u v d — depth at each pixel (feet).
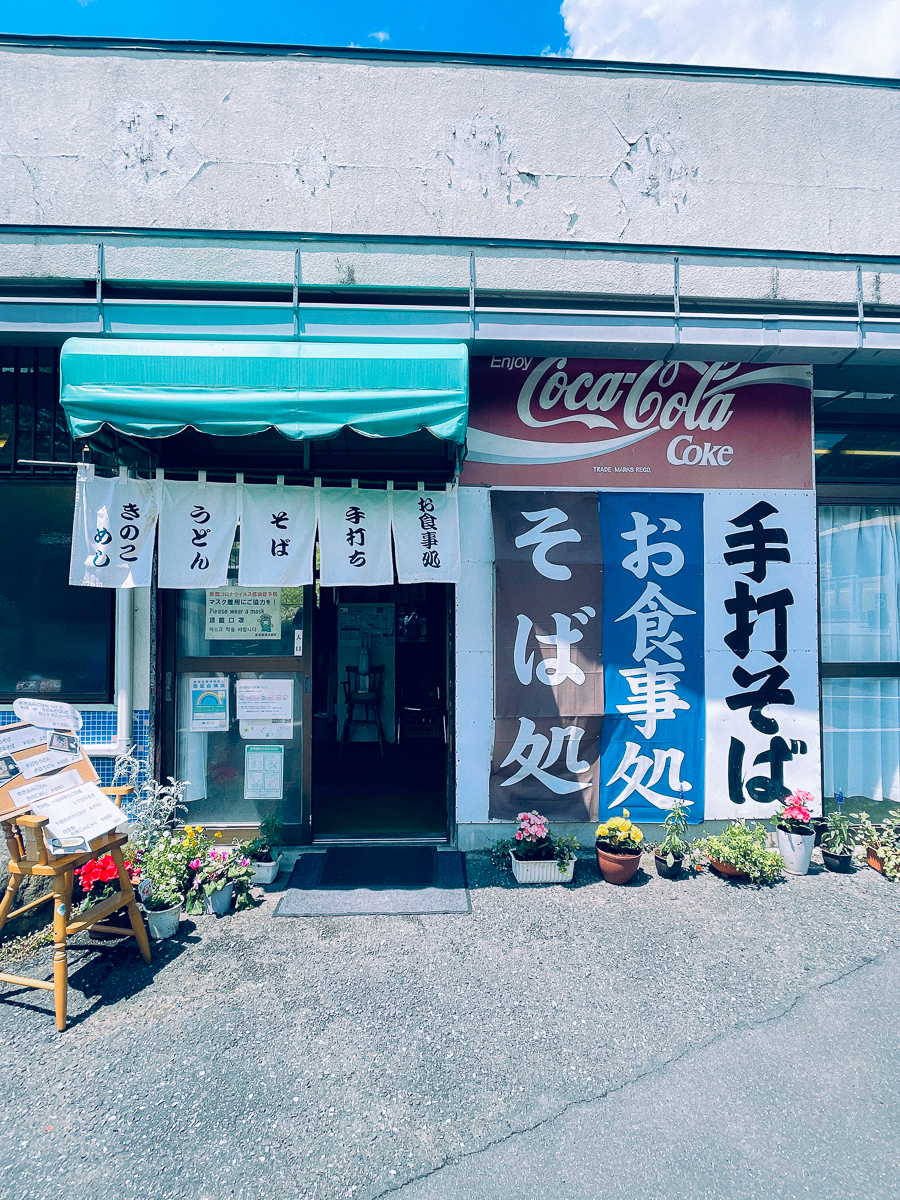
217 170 14.70
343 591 28.55
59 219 14.49
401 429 12.31
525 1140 7.46
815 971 10.76
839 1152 7.32
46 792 10.61
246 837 15.71
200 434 15.55
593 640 15.56
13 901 10.68
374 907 12.78
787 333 14.44
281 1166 7.11
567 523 15.64
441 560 14.58
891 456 17.39
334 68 14.88
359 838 16.43
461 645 15.66
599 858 13.99
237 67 14.73
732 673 16.06
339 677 27.99
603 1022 9.48
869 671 17.25
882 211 16.25
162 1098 8.07
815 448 17.25
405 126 15.02
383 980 10.44
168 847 12.89
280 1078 8.39
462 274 14.61
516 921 12.29
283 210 14.79
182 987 10.31
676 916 12.50
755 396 16.28
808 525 16.40
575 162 15.39
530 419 15.79
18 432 15.37
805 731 16.17
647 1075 8.46
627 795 15.69
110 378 12.05
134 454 15.31
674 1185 6.89
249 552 14.12
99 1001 9.99
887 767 17.38
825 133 16.10
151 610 15.30
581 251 14.88
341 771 24.16
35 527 15.48
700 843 14.89
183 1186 6.88
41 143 14.49
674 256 15.08
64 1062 8.69
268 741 15.92
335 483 14.99
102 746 15.24
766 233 15.92
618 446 15.97
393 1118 7.76
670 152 15.67
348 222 14.90
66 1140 7.45
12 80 14.47
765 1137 7.52
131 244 14.07
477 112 15.19
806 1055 8.86
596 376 15.93
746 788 16.03
